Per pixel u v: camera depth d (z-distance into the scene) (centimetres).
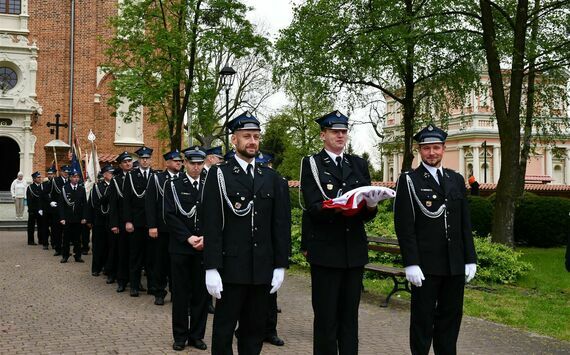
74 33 3241
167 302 991
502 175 1423
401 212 598
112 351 682
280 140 4638
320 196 573
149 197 943
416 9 1708
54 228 1706
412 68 1822
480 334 796
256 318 541
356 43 1717
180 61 1919
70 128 3198
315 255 568
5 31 3153
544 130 1850
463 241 606
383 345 732
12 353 668
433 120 2097
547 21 1585
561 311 941
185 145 3184
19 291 1086
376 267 1056
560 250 1562
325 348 562
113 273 1205
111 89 2116
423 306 589
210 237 527
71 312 901
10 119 3158
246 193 538
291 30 1819
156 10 2011
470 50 1744
